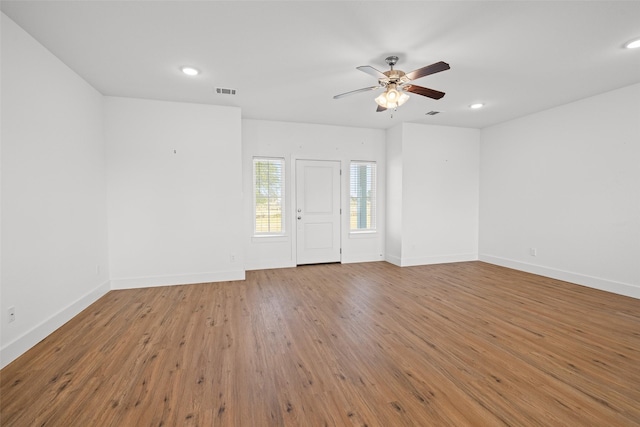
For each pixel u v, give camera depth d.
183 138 4.05
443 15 2.14
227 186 4.23
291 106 4.22
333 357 2.21
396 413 1.62
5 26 2.12
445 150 5.43
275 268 5.12
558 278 4.32
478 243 5.73
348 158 5.49
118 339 2.48
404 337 2.53
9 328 2.14
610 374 1.97
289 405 1.69
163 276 4.05
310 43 2.52
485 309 3.17
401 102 2.87
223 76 3.18
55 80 2.72
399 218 5.27
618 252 3.64
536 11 2.08
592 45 2.55
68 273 2.90
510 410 1.64
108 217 3.81
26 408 1.65
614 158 3.65
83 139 3.22
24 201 2.31
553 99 3.95
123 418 1.58
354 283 4.20
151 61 2.83
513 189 4.98
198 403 1.70
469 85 3.44
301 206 5.28
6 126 2.13
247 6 2.04
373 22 2.22
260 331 2.65
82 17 2.15
